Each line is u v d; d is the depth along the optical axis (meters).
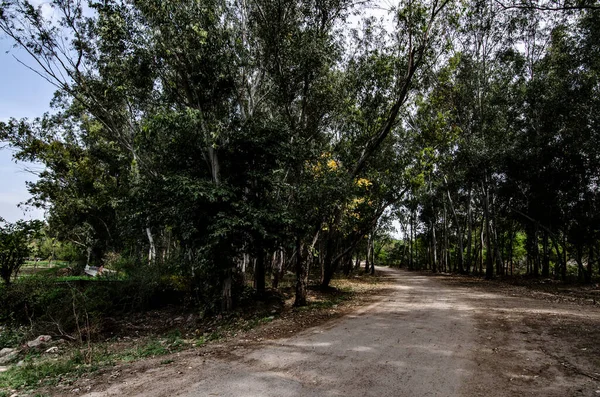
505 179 25.44
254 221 11.70
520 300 14.75
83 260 33.50
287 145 13.59
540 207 23.80
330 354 6.90
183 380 5.61
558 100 20.75
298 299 14.09
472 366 5.98
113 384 5.61
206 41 12.16
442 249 48.16
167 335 11.42
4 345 11.48
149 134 13.44
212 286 13.42
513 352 6.79
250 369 6.07
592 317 10.26
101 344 10.33
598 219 21.00
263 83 16.31
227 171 13.64
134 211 13.27
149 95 14.07
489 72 25.84
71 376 6.31
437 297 16.33
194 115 11.75
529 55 24.05
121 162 28.52
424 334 8.44
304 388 5.11
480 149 25.00
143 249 28.39
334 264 19.17
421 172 17.69
